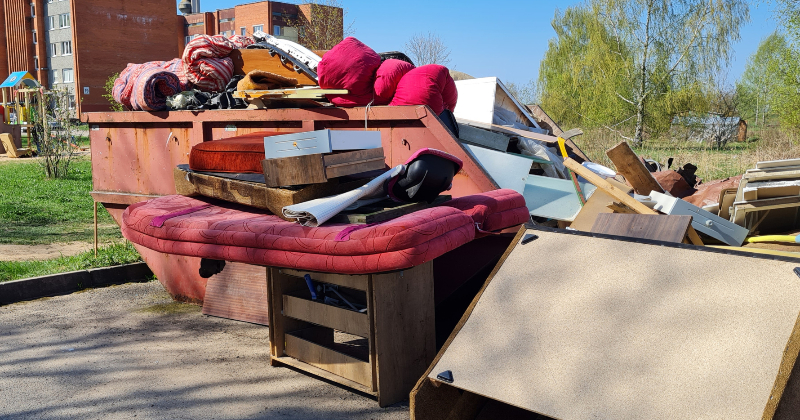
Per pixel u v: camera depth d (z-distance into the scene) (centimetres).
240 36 642
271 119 504
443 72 473
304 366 383
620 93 2958
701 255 241
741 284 223
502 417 296
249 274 510
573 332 245
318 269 323
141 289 621
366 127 462
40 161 2100
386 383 339
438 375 264
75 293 605
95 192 641
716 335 214
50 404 349
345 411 338
